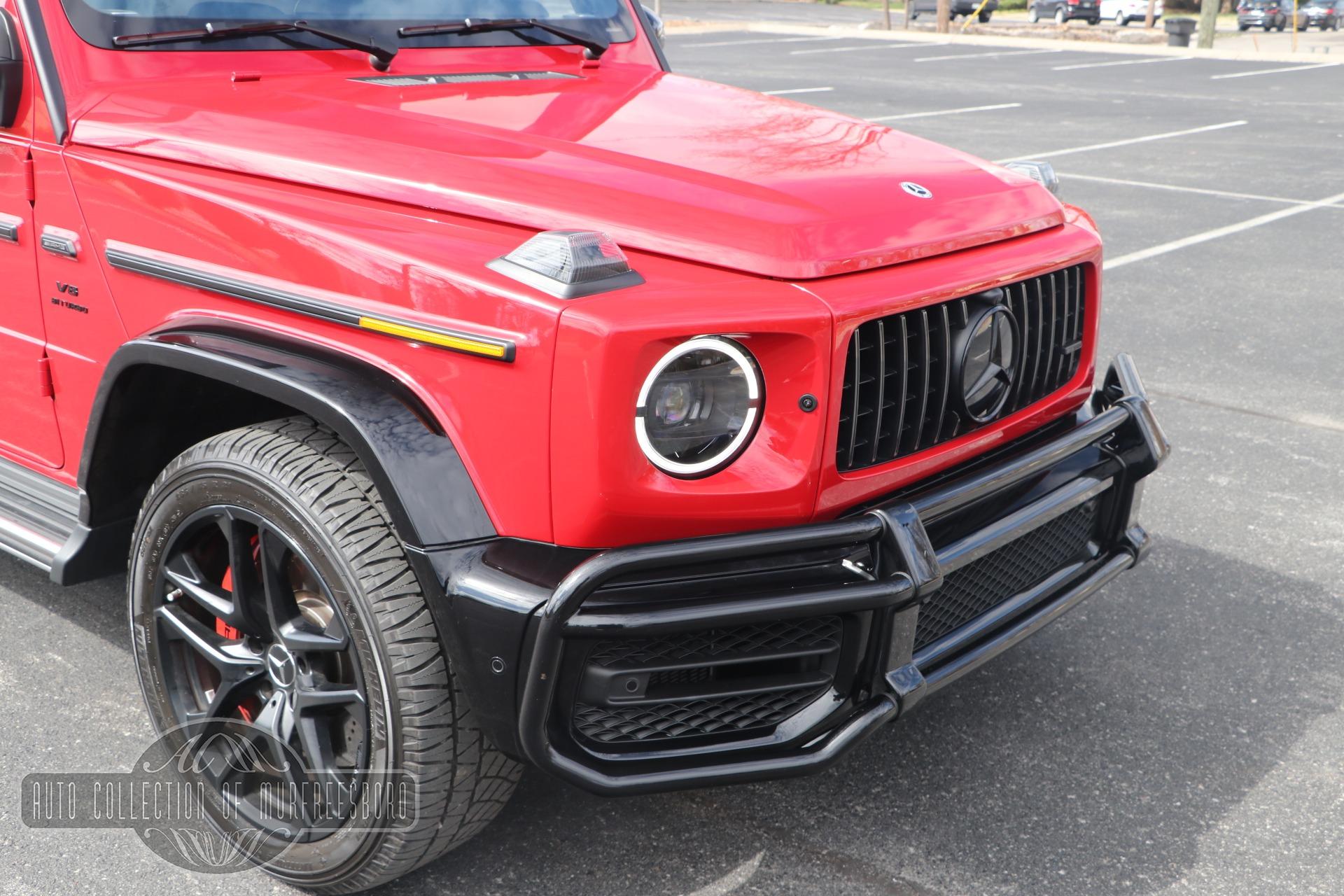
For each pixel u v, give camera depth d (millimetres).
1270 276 7543
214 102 2604
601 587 1917
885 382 2199
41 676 3066
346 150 2377
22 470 2906
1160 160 12023
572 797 2664
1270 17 36812
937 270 2264
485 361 1943
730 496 1994
